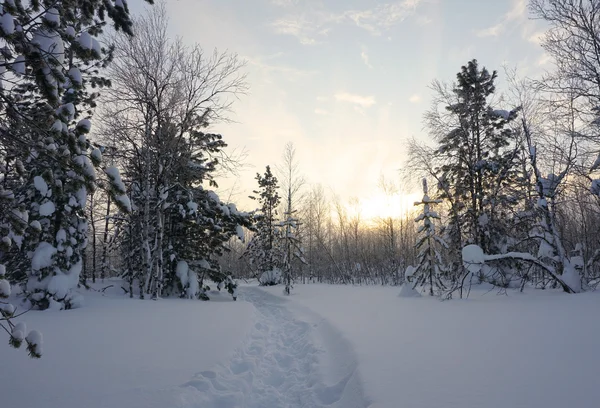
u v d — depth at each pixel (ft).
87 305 44.98
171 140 56.03
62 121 13.93
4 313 11.80
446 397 14.21
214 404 16.40
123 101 54.70
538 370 16.87
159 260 56.59
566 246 72.59
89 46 14.38
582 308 34.76
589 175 55.88
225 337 27.43
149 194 57.67
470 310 38.09
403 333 27.43
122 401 14.71
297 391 19.95
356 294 68.13
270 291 86.22
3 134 13.66
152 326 31.63
